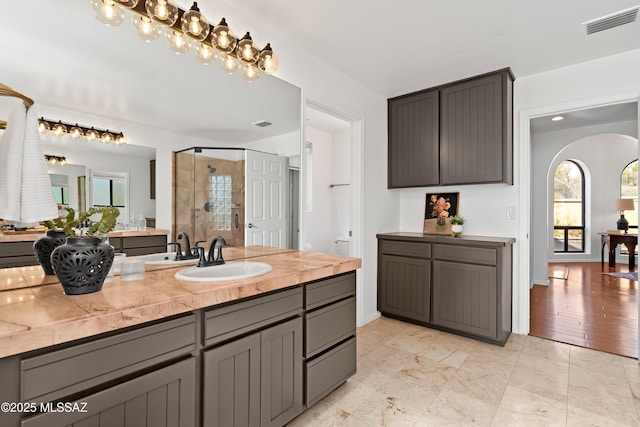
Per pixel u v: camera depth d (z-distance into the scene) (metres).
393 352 2.48
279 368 1.52
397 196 3.68
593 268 5.84
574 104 2.63
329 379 1.81
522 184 2.89
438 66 2.66
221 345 1.28
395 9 1.90
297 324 1.62
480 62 2.59
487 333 2.62
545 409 1.75
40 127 1.33
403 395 1.89
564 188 6.85
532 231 4.62
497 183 2.74
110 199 1.57
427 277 2.95
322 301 1.78
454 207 3.31
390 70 2.74
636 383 2.01
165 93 1.77
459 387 1.98
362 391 1.94
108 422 0.96
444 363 2.29
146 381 1.05
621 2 1.82
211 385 1.23
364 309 3.10
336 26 2.09
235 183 2.11
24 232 1.30
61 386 0.87
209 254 1.77
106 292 1.17
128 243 1.65
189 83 1.87
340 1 1.83
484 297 2.63
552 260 6.61
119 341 0.98
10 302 1.04
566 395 1.88
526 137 2.86
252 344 1.39
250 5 1.88
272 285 1.44
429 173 3.11
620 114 3.70
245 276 1.42
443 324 2.85
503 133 2.68
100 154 1.52
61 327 0.85
